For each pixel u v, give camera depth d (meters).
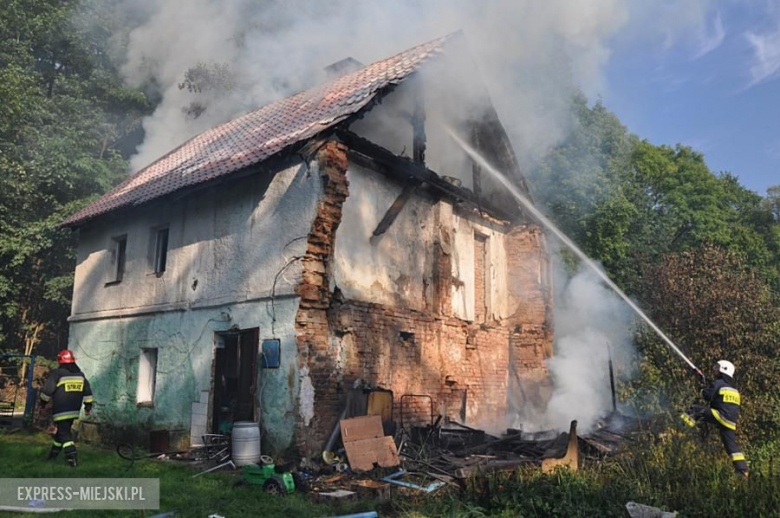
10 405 16.20
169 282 11.79
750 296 11.54
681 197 29.97
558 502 6.18
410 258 11.80
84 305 14.14
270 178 10.25
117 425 12.28
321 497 7.07
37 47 21.94
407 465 8.71
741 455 7.69
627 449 8.27
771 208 36.19
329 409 9.38
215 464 9.05
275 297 9.62
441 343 12.27
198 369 10.72
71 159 19.84
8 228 18.36
